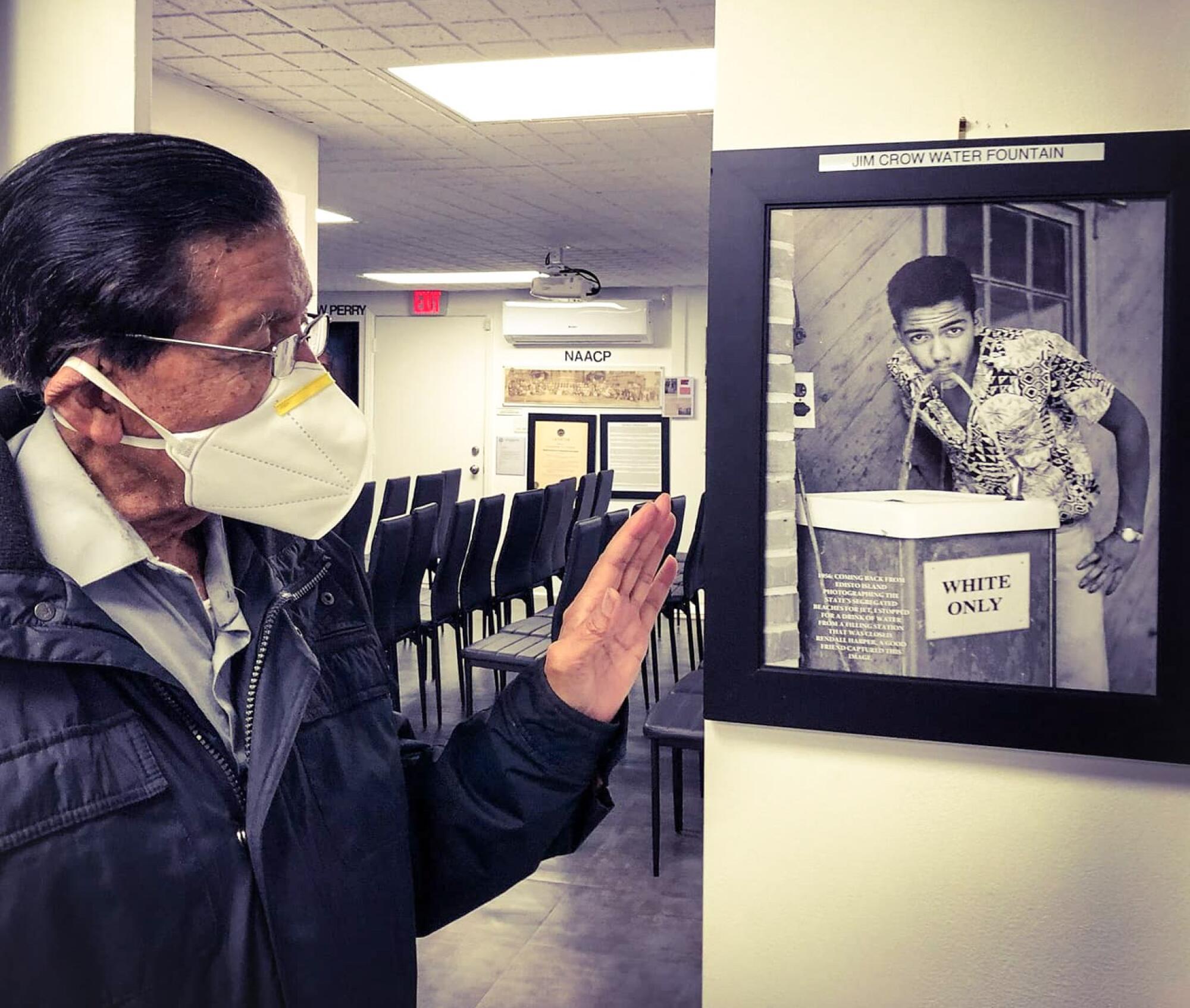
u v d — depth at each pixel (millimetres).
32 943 630
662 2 2900
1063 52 1400
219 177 713
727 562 1527
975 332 1428
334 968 793
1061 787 1467
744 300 1492
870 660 1494
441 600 4578
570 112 3969
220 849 734
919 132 1448
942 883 1516
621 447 9242
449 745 943
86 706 687
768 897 1578
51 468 716
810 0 1472
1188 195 1340
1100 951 1471
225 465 757
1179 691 1383
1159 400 1372
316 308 4418
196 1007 711
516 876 911
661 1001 2383
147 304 683
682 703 3166
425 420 9742
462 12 2994
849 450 1485
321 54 3359
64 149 686
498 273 8453
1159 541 1380
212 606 811
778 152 1467
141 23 2199
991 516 1437
